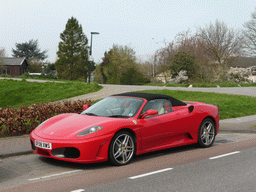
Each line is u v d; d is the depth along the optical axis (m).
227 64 42.28
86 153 4.81
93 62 65.25
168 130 6.08
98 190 3.93
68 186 4.10
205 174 4.76
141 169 5.03
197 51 44.97
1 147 6.27
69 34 67.56
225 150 6.66
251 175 4.73
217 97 19.47
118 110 5.88
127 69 54.53
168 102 6.42
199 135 6.76
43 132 5.25
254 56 45.47
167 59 47.81
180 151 6.55
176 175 4.69
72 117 5.79
